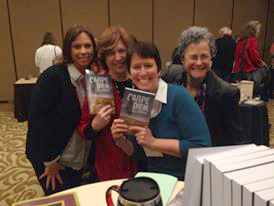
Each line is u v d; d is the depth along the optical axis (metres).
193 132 1.16
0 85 6.05
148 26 6.47
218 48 4.80
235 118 1.41
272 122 4.50
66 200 1.05
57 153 1.65
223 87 1.40
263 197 0.48
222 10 6.67
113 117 1.44
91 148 1.76
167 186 1.11
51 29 6.04
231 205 0.54
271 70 5.84
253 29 4.31
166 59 6.71
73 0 6.00
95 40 1.63
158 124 1.23
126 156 1.47
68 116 1.61
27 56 6.05
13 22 5.86
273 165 0.58
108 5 6.19
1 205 2.44
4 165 3.19
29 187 2.73
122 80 1.49
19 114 4.76
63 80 1.60
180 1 6.46
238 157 0.62
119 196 0.74
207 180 0.61
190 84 1.57
